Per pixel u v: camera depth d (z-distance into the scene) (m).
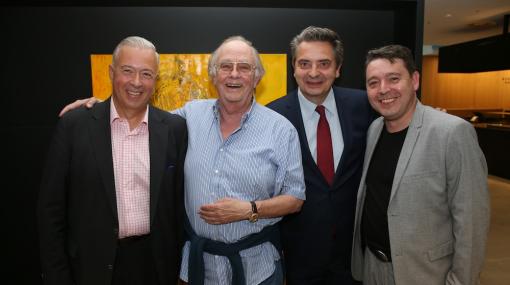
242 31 2.46
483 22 6.92
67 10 2.35
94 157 1.47
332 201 1.86
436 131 1.46
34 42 2.35
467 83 10.91
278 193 1.63
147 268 1.58
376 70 1.55
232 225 1.54
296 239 1.90
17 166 2.41
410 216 1.48
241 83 1.54
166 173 1.56
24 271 2.47
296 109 1.91
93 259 1.47
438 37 8.80
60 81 2.39
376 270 1.67
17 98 2.37
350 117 1.91
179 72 2.43
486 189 1.42
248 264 1.57
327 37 1.81
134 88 1.49
